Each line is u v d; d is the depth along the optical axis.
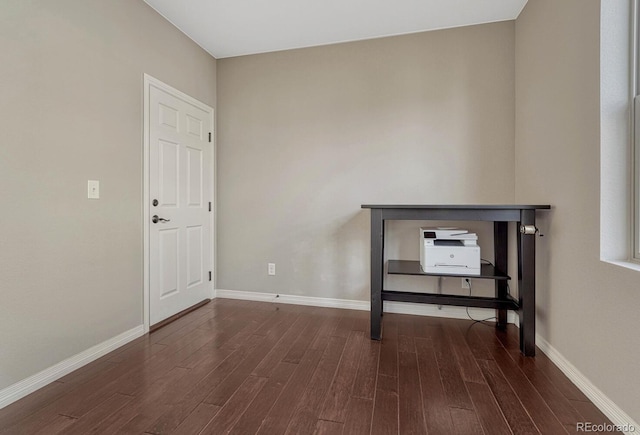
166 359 1.99
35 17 1.65
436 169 2.72
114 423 1.40
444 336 2.34
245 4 2.38
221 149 3.26
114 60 2.12
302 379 1.76
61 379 1.76
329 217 2.98
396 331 2.43
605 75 1.50
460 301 2.21
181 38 2.74
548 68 2.02
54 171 1.75
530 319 2.01
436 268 2.25
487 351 2.09
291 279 3.10
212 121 3.20
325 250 3.00
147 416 1.45
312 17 2.53
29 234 1.64
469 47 2.64
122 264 2.20
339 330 2.45
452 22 2.60
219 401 1.56
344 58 2.90
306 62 3.00
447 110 2.69
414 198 2.77
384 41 2.81
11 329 1.57
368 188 2.87
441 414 1.46
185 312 2.82
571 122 1.76
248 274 3.22
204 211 3.10
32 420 1.43
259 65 3.12
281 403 1.54
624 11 1.48
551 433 1.34
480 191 2.64
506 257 2.46
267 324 2.57
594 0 1.55
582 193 1.66
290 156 3.06
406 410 1.49
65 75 1.80
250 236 3.20
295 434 1.33
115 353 2.07
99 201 2.03
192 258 2.94
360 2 2.34
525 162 2.38
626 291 1.33
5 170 1.54
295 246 3.08
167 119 2.60
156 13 2.47
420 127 2.74
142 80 2.35
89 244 1.96
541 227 2.12
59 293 1.79
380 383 1.71
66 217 1.82
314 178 3.00
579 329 1.68
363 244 2.90
